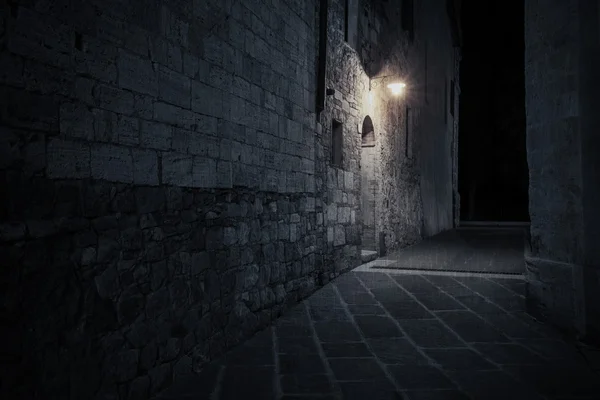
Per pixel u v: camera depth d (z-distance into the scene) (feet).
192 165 11.69
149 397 9.80
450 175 61.77
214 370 11.46
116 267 9.06
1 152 6.88
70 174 8.05
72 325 8.02
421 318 16.11
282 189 17.34
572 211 14.17
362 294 19.89
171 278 10.75
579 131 13.91
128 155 9.45
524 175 90.22
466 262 28.91
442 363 11.85
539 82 15.66
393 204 34.76
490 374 11.13
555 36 14.85
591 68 13.66
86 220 8.38
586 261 13.53
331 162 23.41
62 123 7.91
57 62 7.82
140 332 9.65
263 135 15.79
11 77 7.04
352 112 26.32
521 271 25.54
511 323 15.49
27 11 7.27
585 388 10.30
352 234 26.32
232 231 13.61
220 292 12.87
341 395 9.95
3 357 6.81
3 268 6.84
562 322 14.52
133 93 9.62
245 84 14.52
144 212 9.91
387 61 33.53
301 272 19.01
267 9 16.08
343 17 24.88
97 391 8.51
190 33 11.66
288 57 17.89
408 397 9.85
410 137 40.06
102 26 8.80
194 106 11.80
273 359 12.19
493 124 92.12
